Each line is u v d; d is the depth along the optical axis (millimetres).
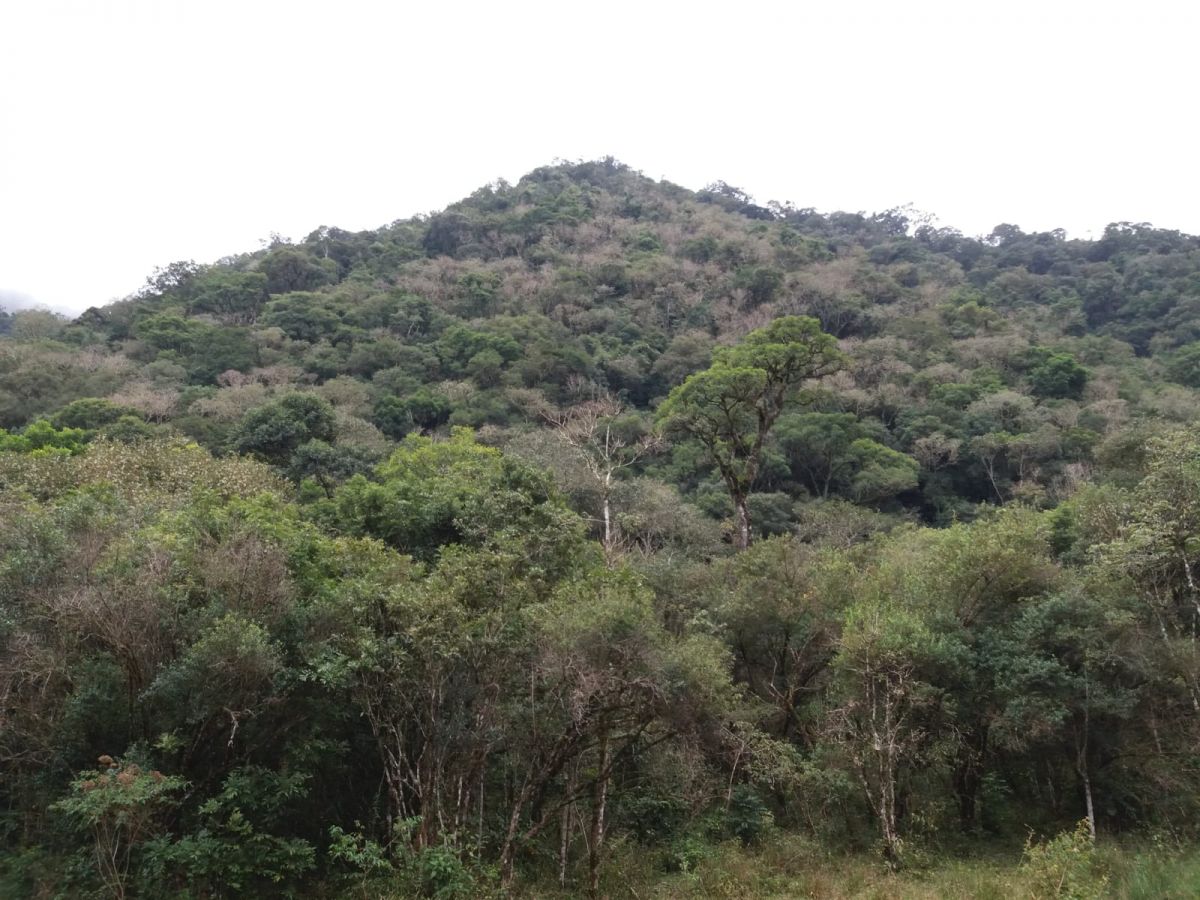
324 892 9664
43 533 10914
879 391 46938
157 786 8414
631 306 64875
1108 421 39781
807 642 15961
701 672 10102
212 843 8859
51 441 26281
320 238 79188
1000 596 14289
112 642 9586
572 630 9648
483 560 11016
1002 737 12516
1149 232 84250
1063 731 12570
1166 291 63031
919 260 87688
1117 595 13664
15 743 9734
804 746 15289
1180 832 11758
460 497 16250
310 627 10562
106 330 56125
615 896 10305
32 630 9836
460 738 10086
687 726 10727
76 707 9516
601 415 39750
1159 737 12586
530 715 10445
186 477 20734
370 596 10555
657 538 28172
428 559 15469
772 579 16594
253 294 60844
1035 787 14578
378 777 11594
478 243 80250
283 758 10352
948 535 16750
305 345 50750
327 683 9797
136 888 8859
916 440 41969
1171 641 12812
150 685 9570
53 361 42312
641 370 53688
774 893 10469
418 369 48156
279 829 10203
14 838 9766
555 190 103062
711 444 23859
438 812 9922
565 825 11203
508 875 9906
